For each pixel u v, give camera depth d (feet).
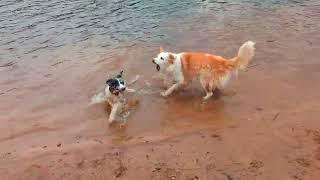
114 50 16.72
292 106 12.00
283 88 13.01
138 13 20.93
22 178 9.91
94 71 14.97
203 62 12.81
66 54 16.69
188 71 13.16
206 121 11.69
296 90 12.83
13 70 15.60
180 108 12.50
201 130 11.25
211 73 12.70
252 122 11.40
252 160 9.89
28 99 13.48
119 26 19.39
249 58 12.51
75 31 19.04
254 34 17.33
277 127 11.06
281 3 21.06
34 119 12.37
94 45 17.42
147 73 14.61
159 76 14.35
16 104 13.21
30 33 19.03
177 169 9.82
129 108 12.62
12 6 22.52
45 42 18.03
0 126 12.06
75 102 13.19
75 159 10.45
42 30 19.30
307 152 10.03
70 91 13.82
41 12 21.53
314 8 20.02
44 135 11.59
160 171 9.79
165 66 13.29
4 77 15.08
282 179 9.24
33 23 20.13
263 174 9.43
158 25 19.17
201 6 21.44
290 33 17.17
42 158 10.57
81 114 12.53
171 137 11.06
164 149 10.57
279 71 14.08
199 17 19.83
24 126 12.03
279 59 14.94
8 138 11.50
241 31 17.74
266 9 20.27
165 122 11.82
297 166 9.59
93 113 12.54
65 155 10.64
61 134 11.59
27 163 10.41
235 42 16.65
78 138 11.37
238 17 19.44
